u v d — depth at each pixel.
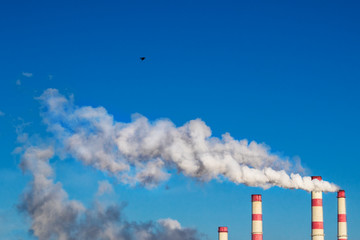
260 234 118.62
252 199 119.81
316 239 124.56
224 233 130.25
